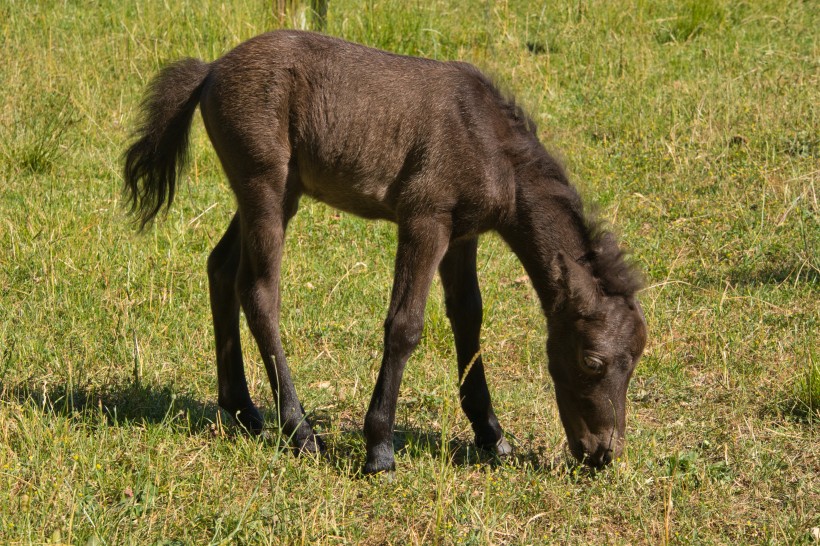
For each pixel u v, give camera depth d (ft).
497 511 25.38
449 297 29.04
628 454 28.43
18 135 48.24
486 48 61.93
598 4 69.82
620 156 49.93
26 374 30.83
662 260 41.04
